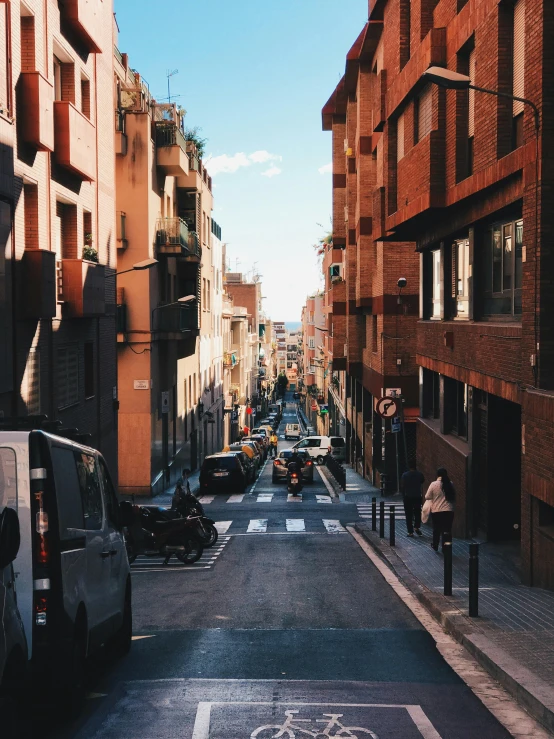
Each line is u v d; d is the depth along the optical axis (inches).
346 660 339.6
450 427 820.0
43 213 702.5
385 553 658.8
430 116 742.5
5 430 259.4
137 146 1253.1
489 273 652.1
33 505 241.4
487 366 616.4
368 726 252.4
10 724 205.5
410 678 311.6
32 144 661.9
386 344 1250.0
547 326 487.5
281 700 277.6
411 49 826.8
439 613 422.6
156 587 557.9
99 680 307.0
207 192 2012.8
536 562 495.2
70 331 792.3
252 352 4288.9
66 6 754.2
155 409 1305.4
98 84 903.7
